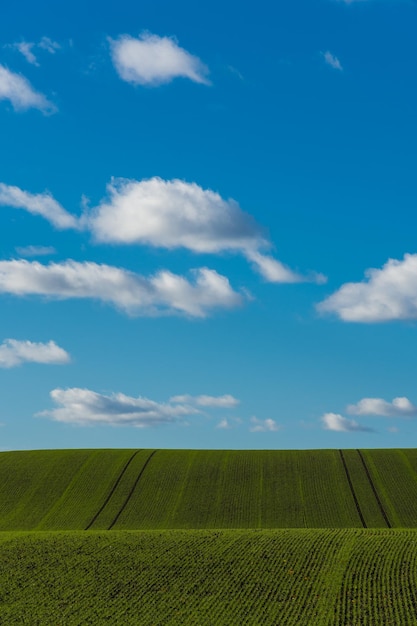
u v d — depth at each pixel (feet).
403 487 257.34
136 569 153.38
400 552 161.38
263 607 130.82
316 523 231.91
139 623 125.39
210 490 260.01
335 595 135.44
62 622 126.82
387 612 126.62
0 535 189.37
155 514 241.96
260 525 231.71
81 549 169.99
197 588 141.49
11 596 140.15
